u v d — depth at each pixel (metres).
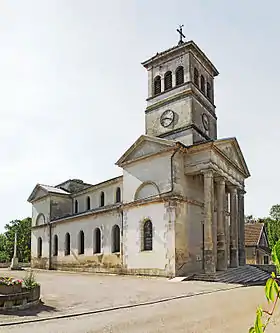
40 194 47.62
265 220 61.50
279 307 13.97
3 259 67.31
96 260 35.00
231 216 32.47
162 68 35.19
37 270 41.38
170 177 27.53
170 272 26.02
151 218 28.30
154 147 29.30
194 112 32.19
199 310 13.59
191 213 28.38
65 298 16.36
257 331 2.70
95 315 12.63
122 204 31.05
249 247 46.75
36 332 9.98
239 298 16.84
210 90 36.66
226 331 10.12
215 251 27.42
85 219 37.84
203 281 24.31
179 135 31.89
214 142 27.72
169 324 11.14
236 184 32.88
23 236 67.25
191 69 33.19
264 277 29.55
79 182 49.31
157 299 16.23
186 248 27.14
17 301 13.40
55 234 43.25
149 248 28.36
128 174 31.06
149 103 35.25
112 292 18.50
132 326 10.88
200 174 28.72
